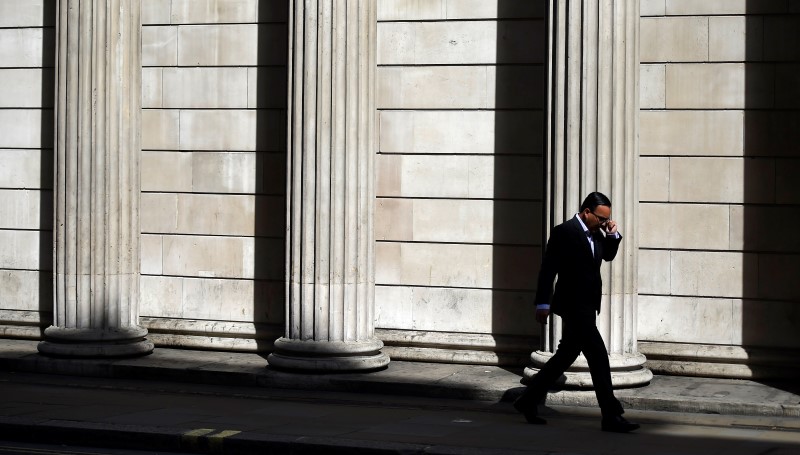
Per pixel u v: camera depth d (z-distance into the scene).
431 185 14.45
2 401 12.34
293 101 13.91
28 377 14.32
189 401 12.53
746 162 13.41
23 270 16.09
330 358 13.66
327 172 13.75
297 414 11.67
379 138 14.62
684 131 13.57
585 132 12.64
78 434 10.54
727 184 13.47
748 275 13.41
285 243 14.11
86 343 14.66
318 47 13.72
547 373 11.12
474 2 14.27
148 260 15.57
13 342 15.95
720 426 11.14
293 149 13.91
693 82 13.55
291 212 13.95
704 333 13.57
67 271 14.78
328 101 13.73
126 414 11.47
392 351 14.52
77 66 14.73
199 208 15.35
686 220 13.59
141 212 15.54
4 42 16.08
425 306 14.52
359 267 13.88
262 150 15.06
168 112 15.43
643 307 13.74
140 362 14.42
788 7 13.25
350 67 13.76
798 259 13.24
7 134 16.08
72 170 14.75
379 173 14.65
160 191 15.49
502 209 14.20
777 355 13.19
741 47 13.41
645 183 13.71
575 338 10.92
